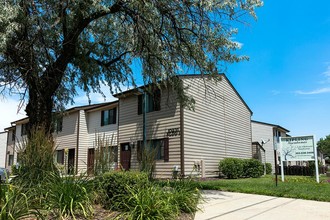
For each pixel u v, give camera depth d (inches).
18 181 219.5
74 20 373.1
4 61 354.6
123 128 827.4
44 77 366.0
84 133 1031.0
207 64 380.5
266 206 293.3
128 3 345.1
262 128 1261.1
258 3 340.5
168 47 384.5
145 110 732.0
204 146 725.9
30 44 332.8
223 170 732.7
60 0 332.5
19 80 346.0
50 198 202.2
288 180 547.2
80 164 993.5
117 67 467.2
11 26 296.2
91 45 444.1
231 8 339.6
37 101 360.2
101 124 976.9
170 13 348.5
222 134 808.3
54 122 454.6
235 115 890.1
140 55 394.6
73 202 202.1
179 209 235.5
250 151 949.2
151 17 356.5
